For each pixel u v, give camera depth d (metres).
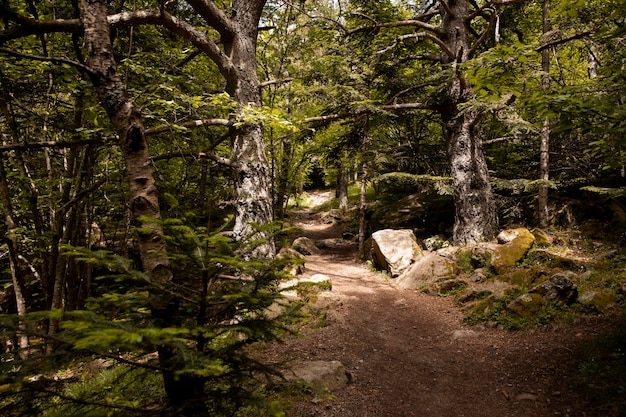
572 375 4.61
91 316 1.67
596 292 6.43
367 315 7.77
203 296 2.11
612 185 10.29
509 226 11.51
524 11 12.45
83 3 2.98
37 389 1.74
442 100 11.66
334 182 30.81
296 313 2.43
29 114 6.63
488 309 7.07
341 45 12.11
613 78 4.65
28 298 8.78
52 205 7.20
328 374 4.85
